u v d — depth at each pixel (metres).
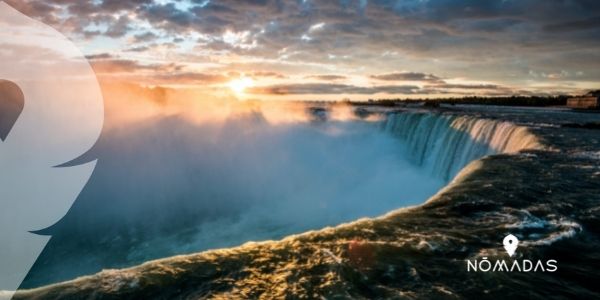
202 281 3.97
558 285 4.13
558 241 5.05
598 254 4.77
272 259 4.40
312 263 4.34
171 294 3.79
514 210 6.10
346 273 4.15
